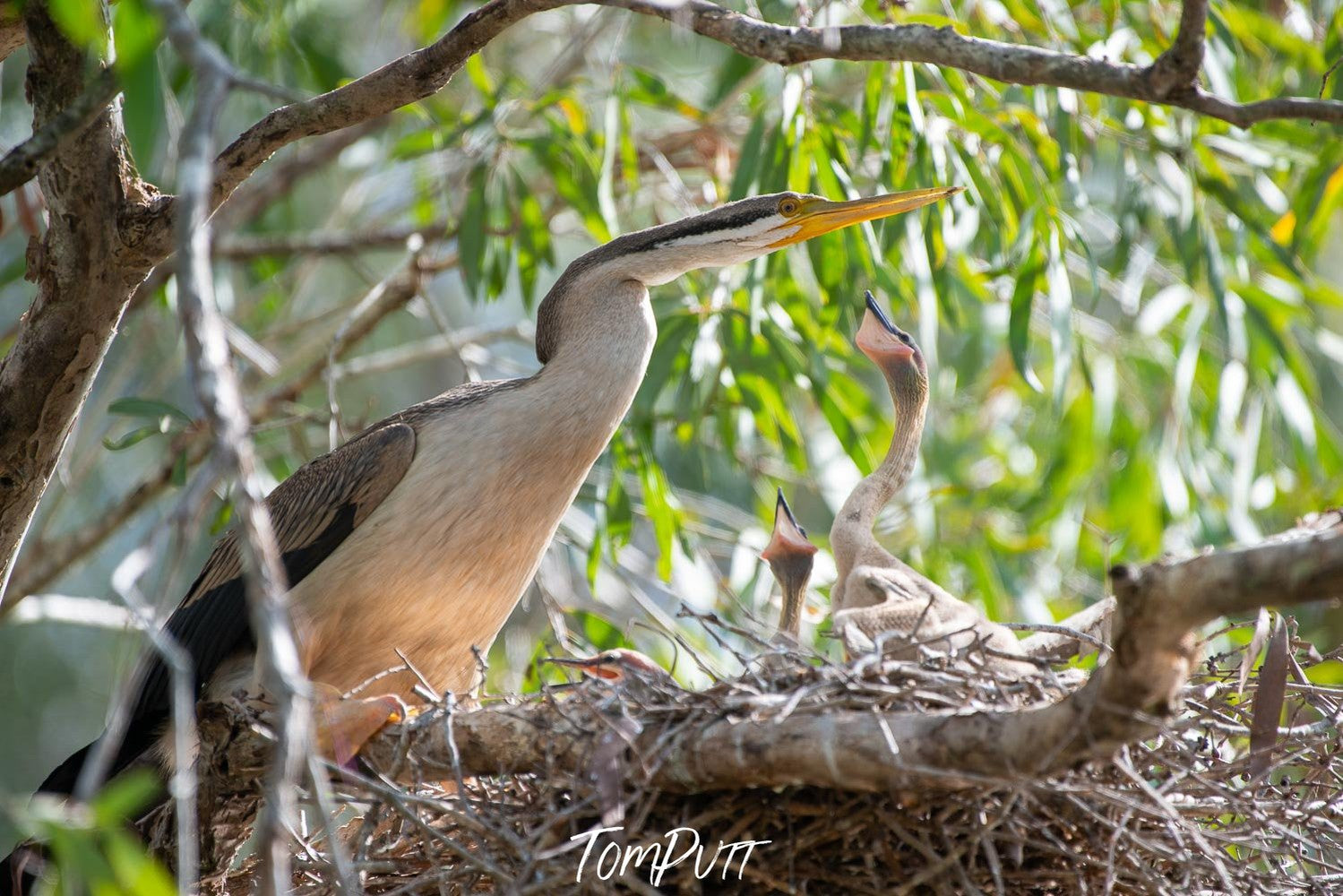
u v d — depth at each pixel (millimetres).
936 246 11539
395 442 8578
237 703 7617
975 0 12445
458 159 14305
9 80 14961
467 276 12281
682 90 16109
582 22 15914
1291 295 14570
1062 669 8602
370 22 17359
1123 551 14102
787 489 15289
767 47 7578
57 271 7762
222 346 4789
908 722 6195
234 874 8477
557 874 6625
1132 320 14883
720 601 13234
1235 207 12695
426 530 8359
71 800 8164
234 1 14461
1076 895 6832
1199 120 12344
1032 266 11617
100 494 17625
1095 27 13703
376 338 19359
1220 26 12172
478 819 6766
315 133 7961
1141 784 5945
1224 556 5145
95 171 7473
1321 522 7828
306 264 15250
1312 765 7301
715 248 9336
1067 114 11289
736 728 6473
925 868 6582
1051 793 6430
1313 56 12508
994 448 16500
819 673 6828
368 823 7180
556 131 12742
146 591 16312
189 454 12109
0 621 11422
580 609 11984
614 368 8867
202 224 4832
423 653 8586
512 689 12477
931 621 7836
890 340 9609
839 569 9219
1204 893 6762
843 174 11531
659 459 15938
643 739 6691
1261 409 14242
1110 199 15797
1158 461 13969
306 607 8312
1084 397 14867
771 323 12422
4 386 8016
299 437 13203
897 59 7477
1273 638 7250
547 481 8617
